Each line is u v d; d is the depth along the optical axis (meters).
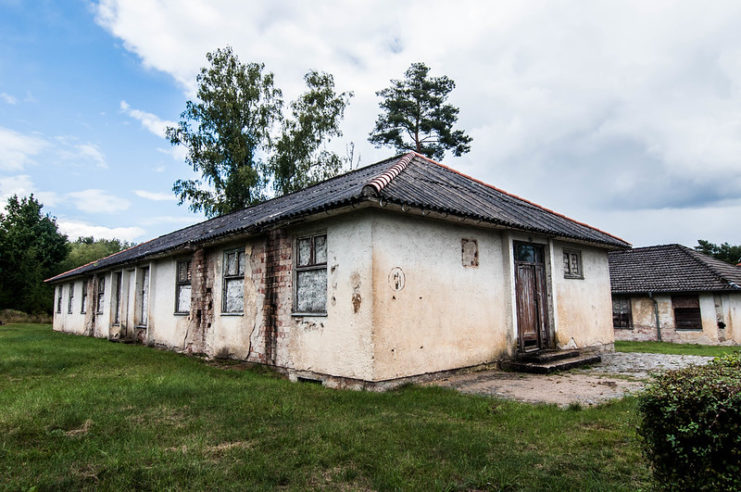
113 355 11.97
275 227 9.30
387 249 7.63
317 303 8.66
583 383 7.89
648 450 3.15
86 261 45.16
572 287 12.14
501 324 9.80
